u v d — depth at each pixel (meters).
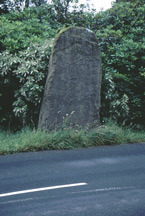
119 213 4.34
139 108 12.47
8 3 15.57
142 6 14.47
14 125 11.14
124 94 11.44
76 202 4.74
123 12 14.12
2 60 10.60
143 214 4.30
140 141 10.33
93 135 9.59
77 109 10.09
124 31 13.66
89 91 10.29
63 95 10.02
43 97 10.20
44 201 4.78
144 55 12.66
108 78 11.12
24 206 4.59
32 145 8.51
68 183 5.64
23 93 10.26
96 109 10.33
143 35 13.55
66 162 7.20
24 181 5.74
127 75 12.34
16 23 12.27
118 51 12.30
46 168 6.65
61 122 9.92
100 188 5.37
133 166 6.89
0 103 11.18
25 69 10.34
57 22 14.31
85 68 10.30
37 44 11.00
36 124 10.59
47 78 10.16
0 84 10.95
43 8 14.48
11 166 6.80
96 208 4.51
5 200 4.82
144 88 12.46
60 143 8.83
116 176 6.10
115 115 11.23
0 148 8.10
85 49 10.34
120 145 9.52
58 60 10.05
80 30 10.37
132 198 4.91
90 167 6.77
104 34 12.59
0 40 11.09
